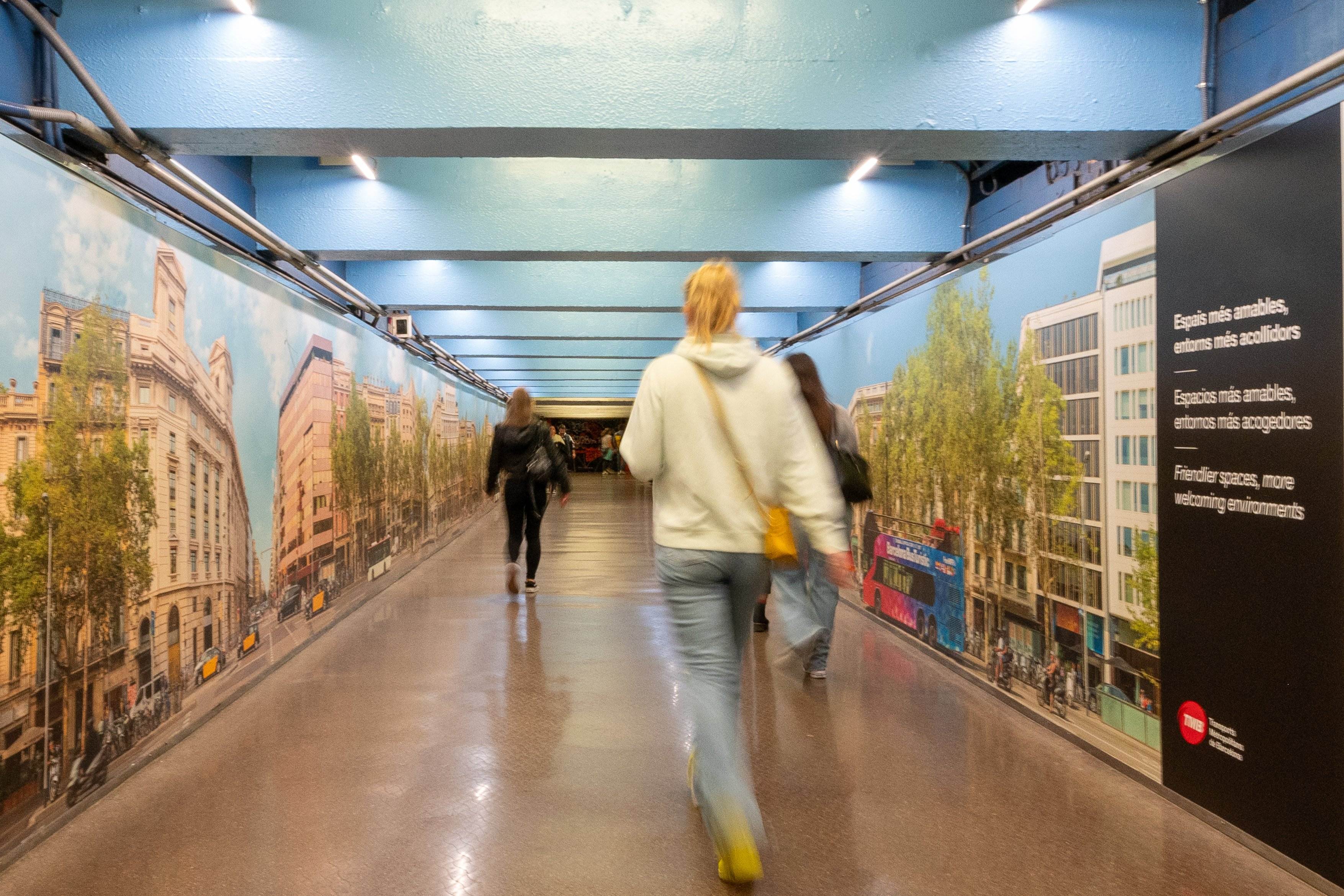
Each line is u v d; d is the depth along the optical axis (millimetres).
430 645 5719
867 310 7227
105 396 3189
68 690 2955
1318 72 2682
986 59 3713
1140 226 3406
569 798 3221
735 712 2619
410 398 9547
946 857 2795
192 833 2906
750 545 2584
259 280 4910
